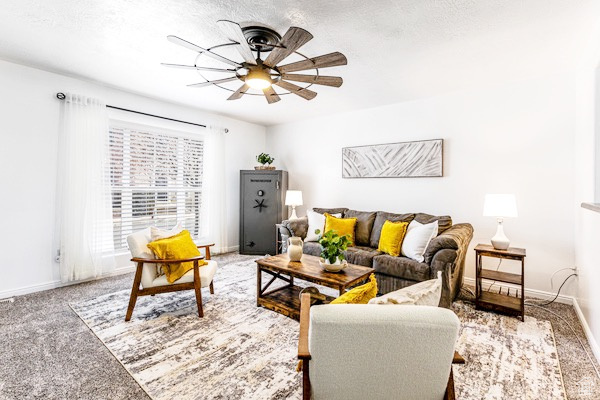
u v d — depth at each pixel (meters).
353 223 3.88
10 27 2.22
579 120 2.75
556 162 2.96
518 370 1.80
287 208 5.15
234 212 5.21
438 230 3.18
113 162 3.71
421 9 1.92
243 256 4.78
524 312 2.66
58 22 2.15
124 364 1.82
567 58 2.61
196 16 2.04
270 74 2.27
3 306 2.68
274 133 5.59
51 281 3.16
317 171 4.97
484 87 3.36
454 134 3.57
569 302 2.87
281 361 1.87
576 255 2.78
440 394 1.04
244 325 2.35
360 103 4.07
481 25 2.09
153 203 4.13
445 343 0.94
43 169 3.09
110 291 3.08
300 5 1.89
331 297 2.88
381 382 1.01
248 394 1.57
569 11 1.91
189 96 3.89
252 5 1.89
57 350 1.96
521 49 2.45
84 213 3.29
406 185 3.97
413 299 1.11
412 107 3.92
